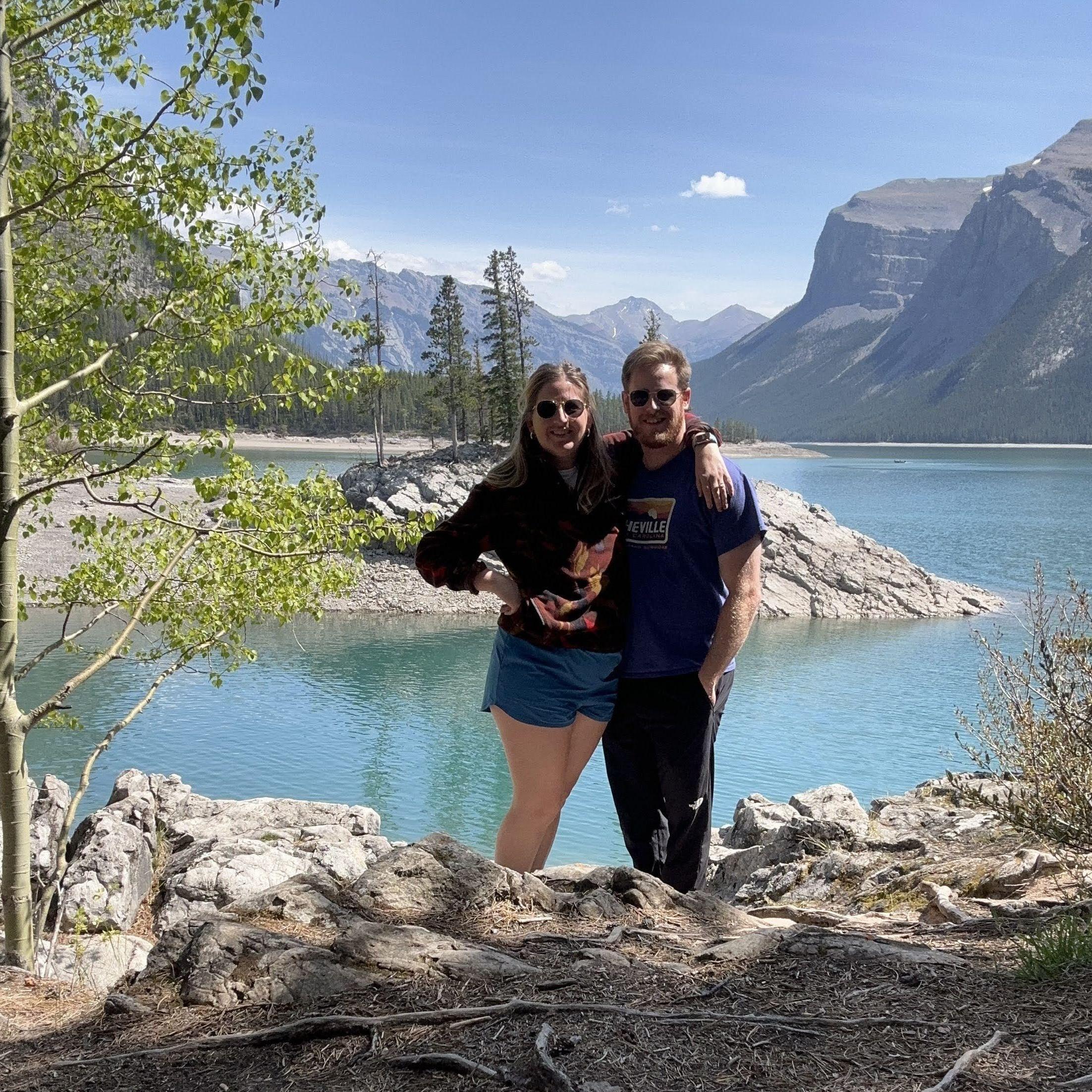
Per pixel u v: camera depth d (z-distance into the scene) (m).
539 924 3.88
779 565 64.75
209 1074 2.80
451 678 40.84
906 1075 2.62
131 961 7.76
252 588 9.27
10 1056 3.14
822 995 3.17
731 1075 2.61
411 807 25.25
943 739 32.53
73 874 9.69
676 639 4.76
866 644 51.75
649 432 4.61
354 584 9.57
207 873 9.51
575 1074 2.59
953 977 3.34
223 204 8.24
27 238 8.40
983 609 61.59
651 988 3.20
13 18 7.50
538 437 4.43
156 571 9.55
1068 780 5.26
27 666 8.51
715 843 12.63
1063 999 3.11
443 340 96.19
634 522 4.72
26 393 8.62
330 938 3.62
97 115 7.89
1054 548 89.81
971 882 5.65
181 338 8.62
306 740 31.17
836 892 6.74
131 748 29.62
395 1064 2.73
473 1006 3.03
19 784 6.57
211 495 8.97
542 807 4.77
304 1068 2.77
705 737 4.86
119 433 8.71
